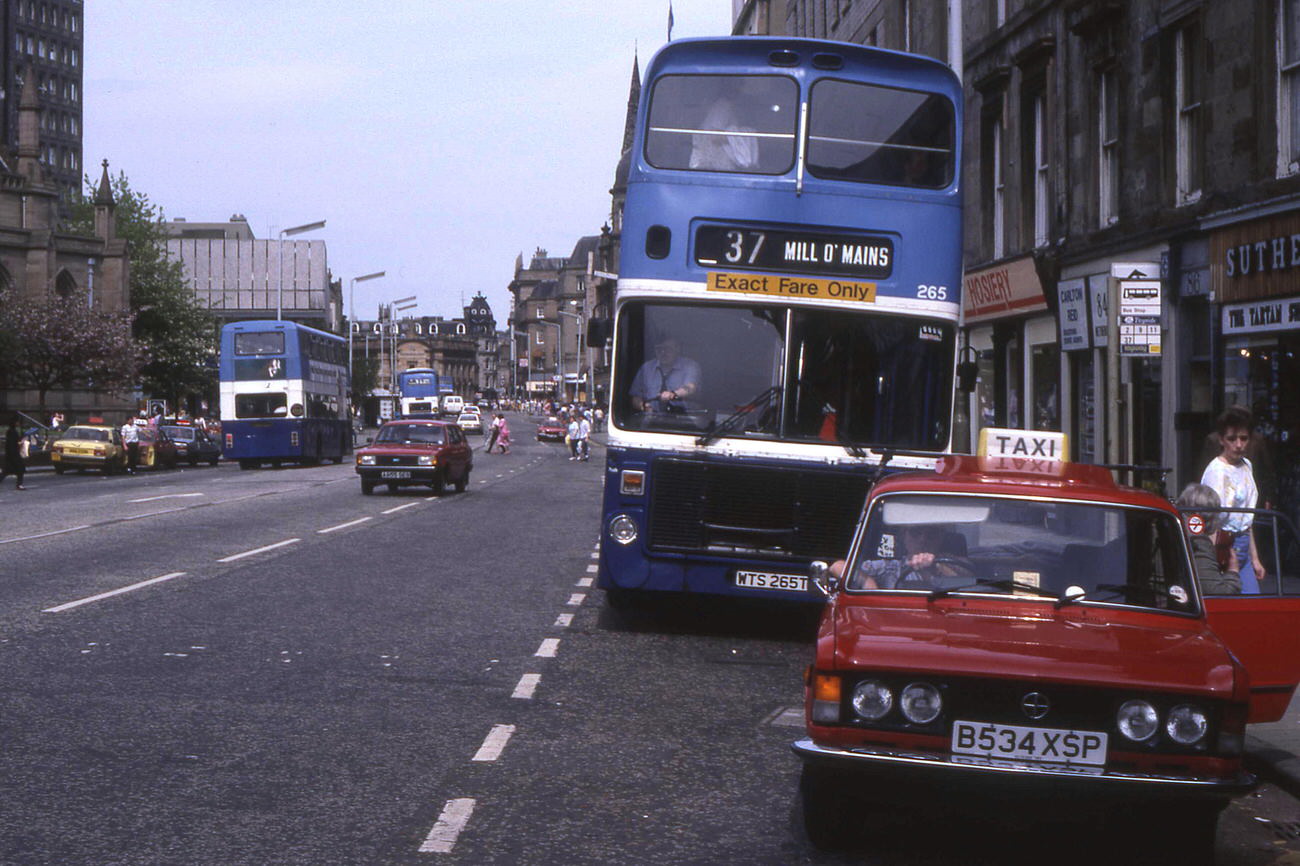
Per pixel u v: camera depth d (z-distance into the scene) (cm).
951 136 1363
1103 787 605
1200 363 2234
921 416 1332
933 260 1343
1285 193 1919
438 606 1523
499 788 755
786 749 880
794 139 1343
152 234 9800
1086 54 2655
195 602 1491
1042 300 2886
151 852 621
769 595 1320
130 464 5597
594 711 980
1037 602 711
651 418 1329
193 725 890
